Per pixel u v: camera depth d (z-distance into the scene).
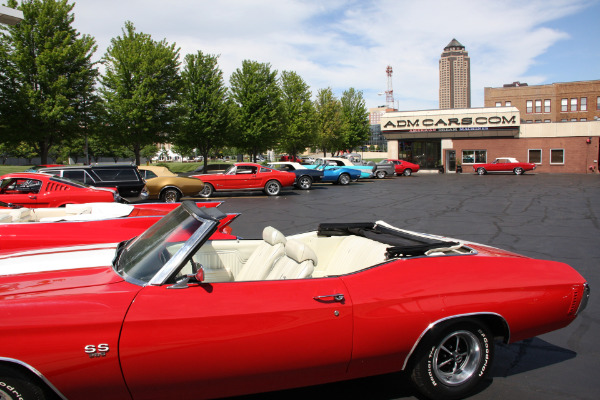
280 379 2.58
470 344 3.00
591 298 5.27
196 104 29.38
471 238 9.20
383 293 2.70
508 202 16.03
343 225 4.13
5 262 3.02
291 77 38.22
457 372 3.01
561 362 3.66
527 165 34.53
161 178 16.06
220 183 19.22
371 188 23.64
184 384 2.39
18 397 2.17
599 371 3.49
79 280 2.58
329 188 23.98
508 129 39.12
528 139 38.97
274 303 2.50
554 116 53.50
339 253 4.00
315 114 41.50
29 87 19.95
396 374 3.43
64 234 4.68
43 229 4.71
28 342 2.11
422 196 18.73
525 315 2.96
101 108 23.20
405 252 3.02
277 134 33.16
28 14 20.73
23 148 48.03
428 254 3.13
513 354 3.83
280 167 23.38
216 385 2.46
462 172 40.78
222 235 4.25
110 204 6.32
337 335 2.59
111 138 25.75
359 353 2.66
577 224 10.95
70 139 23.25
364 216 12.72
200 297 2.44
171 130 26.66
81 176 13.36
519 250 7.98
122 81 25.28
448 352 2.93
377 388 3.20
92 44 22.19
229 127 30.02
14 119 20.00
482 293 2.86
